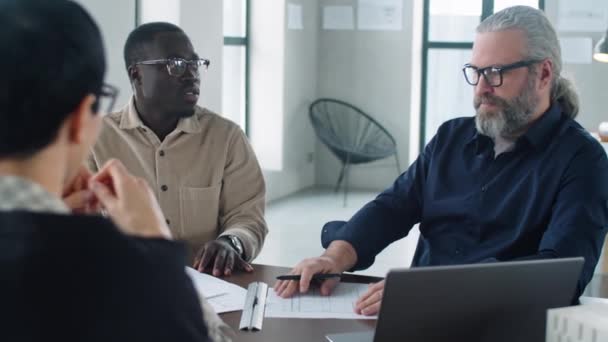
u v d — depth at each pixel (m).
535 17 1.95
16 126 0.78
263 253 5.39
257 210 2.42
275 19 7.05
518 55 1.92
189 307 0.81
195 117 2.43
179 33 2.36
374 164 8.04
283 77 7.14
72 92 0.80
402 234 2.17
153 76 2.31
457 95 7.91
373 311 1.62
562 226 1.83
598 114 7.30
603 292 2.77
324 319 1.59
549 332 1.15
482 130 2.00
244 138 2.48
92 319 0.75
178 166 2.38
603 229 1.88
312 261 1.87
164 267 0.80
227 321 1.57
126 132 2.38
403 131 7.93
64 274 0.75
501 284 1.23
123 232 0.81
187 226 2.38
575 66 7.29
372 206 2.14
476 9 7.74
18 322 0.73
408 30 7.78
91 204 1.00
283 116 7.22
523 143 1.99
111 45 4.21
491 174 2.04
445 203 2.08
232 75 6.91
